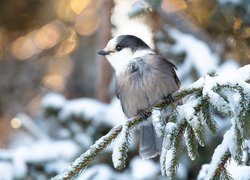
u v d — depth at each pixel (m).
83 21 13.36
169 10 10.98
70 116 10.16
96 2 13.14
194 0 8.71
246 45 8.44
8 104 13.66
